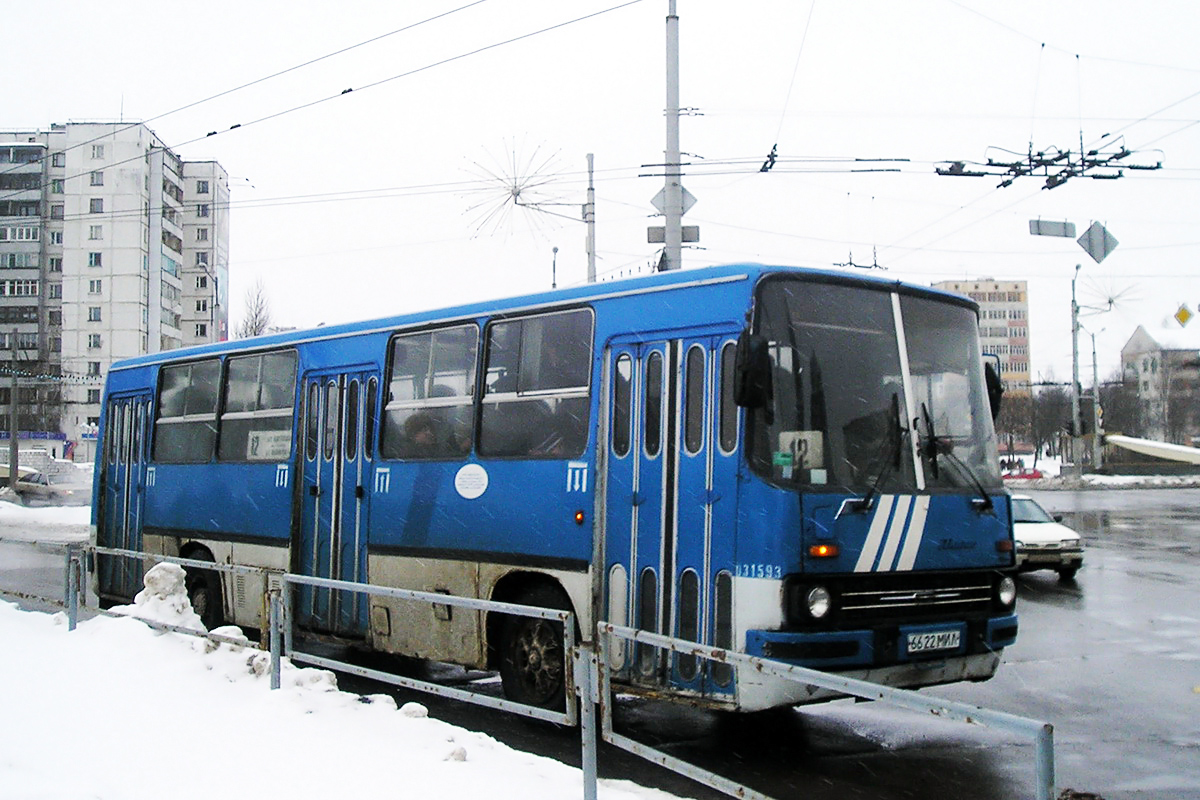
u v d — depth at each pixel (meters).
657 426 7.40
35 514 33.91
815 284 7.25
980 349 8.07
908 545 7.01
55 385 78.50
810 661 6.47
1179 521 31.84
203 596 11.77
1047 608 15.24
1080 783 6.58
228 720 6.93
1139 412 86.25
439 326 9.35
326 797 5.44
